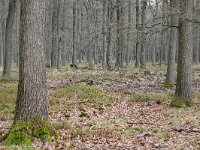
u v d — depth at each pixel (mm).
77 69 39938
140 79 28688
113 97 20125
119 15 33438
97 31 41344
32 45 10547
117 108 17422
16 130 10367
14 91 20828
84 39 56344
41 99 10664
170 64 24859
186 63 17438
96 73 32531
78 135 11750
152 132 12406
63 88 22203
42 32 10727
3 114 15602
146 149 10289
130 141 11180
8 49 28875
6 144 10180
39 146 10102
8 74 28859
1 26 59656
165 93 21844
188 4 16922
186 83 17500
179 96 17594
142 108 17391
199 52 62750
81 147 10383
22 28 10633
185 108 17031
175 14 16766
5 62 28891
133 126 13398
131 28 18828
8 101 18203
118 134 12039
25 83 10547
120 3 33062
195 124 13703
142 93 21641
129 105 18234
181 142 11125
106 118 14992
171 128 13008
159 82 27281
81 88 21562
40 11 10641
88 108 17203
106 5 41688
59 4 45188
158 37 47125
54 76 31281
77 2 45562
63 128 12812
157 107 17578
